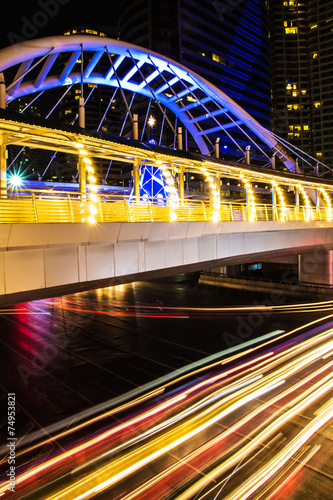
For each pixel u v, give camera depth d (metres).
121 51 33.81
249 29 101.00
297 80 124.81
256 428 13.32
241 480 10.53
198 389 17.52
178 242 16.67
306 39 125.31
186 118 50.91
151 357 23.38
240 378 18.33
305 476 10.67
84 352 24.67
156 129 83.94
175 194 20.70
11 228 9.88
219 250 19.53
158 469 11.36
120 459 12.16
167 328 30.45
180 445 12.59
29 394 18.47
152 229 14.73
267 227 23.22
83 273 12.45
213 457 11.76
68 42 27.67
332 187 36.03
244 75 98.62
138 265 14.67
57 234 11.20
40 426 15.26
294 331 27.55
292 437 12.64
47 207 12.05
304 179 30.95
